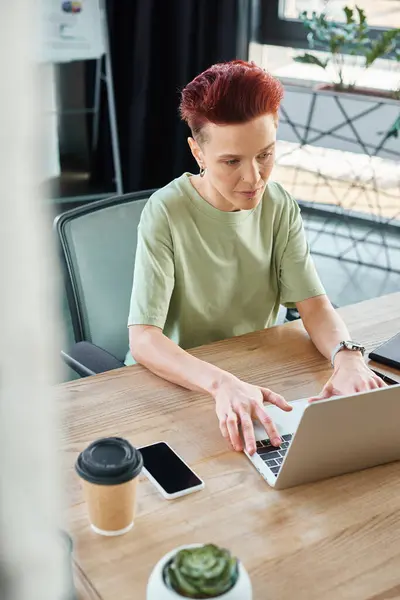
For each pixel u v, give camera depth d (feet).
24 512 0.47
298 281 5.27
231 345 4.77
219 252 5.18
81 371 4.83
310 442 3.11
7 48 0.42
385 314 5.32
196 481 3.32
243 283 5.35
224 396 3.90
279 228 5.32
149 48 12.98
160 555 2.86
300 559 2.88
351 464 3.43
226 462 3.51
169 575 2.14
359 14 11.93
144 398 4.09
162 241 4.99
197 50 12.91
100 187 14.88
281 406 3.91
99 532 2.95
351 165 13.39
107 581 2.70
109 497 2.84
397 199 13.24
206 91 4.38
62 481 0.54
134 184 14.07
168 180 14.01
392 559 2.91
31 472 0.47
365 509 3.23
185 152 13.53
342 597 2.67
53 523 0.49
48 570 0.49
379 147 12.29
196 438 3.71
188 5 12.59
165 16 12.90
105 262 5.61
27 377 0.46
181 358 4.33
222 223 5.09
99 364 4.83
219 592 2.07
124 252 5.72
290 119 12.96
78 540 2.91
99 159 14.93
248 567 2.81
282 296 5.45
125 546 2.89
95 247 5.56
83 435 3.68
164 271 4.95
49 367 0.46
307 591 2.69
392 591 2.72
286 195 5.38
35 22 0.43
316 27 12.50
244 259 5.27
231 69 4.39
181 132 13.38
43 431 0.47
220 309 5.34
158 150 13.85
